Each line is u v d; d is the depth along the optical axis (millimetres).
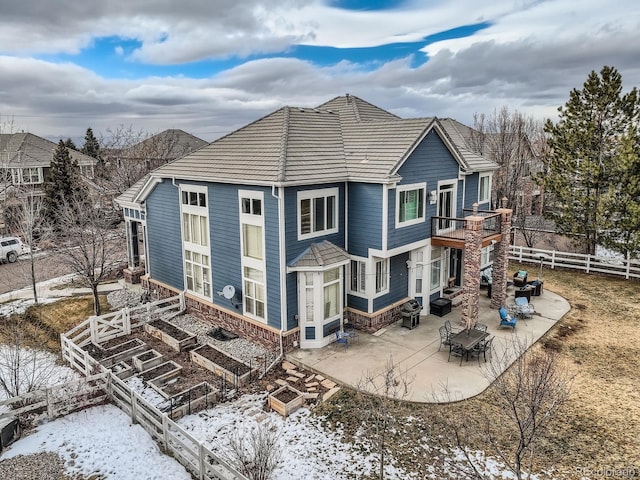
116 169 37750
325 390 13523
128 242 24406
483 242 17844
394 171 16156
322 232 16719
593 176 25062
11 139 44156
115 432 11906
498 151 35781
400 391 13125
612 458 10375
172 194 20000
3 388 14047
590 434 11242
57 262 27891
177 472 10281
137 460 10734
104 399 13539
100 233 22328
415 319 18047
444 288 21672
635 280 24297
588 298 21594
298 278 15875
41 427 12219
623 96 24422
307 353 15812
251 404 12992
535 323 18391
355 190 17125
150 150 43344
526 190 39719
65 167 36125
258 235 16266
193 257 19625
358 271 17547
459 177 20844
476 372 14305
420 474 9961
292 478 9906
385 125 19109
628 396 12961
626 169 23438
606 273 25422
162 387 13867
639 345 16344
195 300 19594
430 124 17844
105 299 22312
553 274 25891
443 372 14320
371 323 17344
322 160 17109
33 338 18656
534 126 51500
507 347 15492
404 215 17609
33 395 12328
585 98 25359
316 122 19828
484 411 12242
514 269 27000
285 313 15828
